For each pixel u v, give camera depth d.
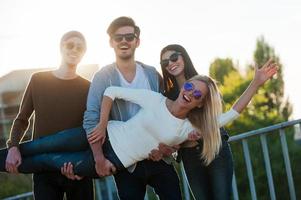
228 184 4.56
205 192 4.57
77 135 4.54
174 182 4.52
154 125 4.32
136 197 4.48
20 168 4.60
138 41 4.60
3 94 31.08
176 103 4.32
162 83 4.71
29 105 4.74
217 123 4.41
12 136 4.67
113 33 4.51
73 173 4.49
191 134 4.38
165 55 4.63
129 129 4.39
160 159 4.46
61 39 4.67
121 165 4.39
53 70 4.76
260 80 4.47
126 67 4.55
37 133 4.70
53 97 4.67
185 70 4.66
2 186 16.62
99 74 4.54
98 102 4.50
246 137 5.30
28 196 7.05
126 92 4.38
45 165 4.55
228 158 4.61
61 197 4.80
